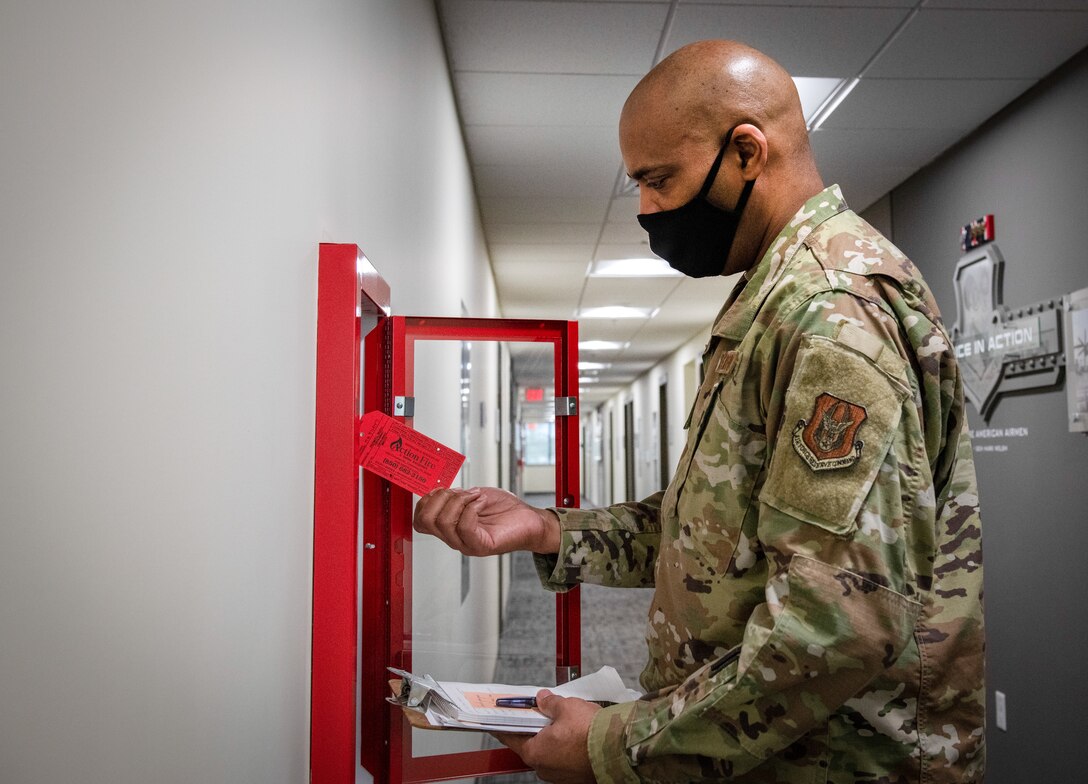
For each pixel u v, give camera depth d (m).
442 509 1.15
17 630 0.44
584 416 23.00
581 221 4.62
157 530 0.58
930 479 0.78
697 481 0.94
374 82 1.35
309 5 0.94
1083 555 2.58
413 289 1.82
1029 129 2.91
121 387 0.54
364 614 1.22
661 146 0.97
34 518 0.45
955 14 2.42
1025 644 2.88
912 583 0.76
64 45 0.48
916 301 0.85
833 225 0.90
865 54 2.66
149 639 0.57
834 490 0.75
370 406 1.26
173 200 0.60
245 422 0.74
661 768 0.81
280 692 0.85
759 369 0.89
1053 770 2.72
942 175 3.53
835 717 0.84
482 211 4.42
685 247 1.03
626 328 8.54
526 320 1.39
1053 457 2.72
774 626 0.74
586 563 1.23
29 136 0.45
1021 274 2.94
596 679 1.15
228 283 0.70
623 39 2.58
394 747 1.21
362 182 1.25
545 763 0.89
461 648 1.49
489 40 2.58
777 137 0.96
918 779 0.84
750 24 2.48
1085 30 2.51
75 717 0.49
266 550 0.80
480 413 3.11
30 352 0.45
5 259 0.43
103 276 0.52
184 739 0.62
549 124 3.26
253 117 0.76
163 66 0.59
